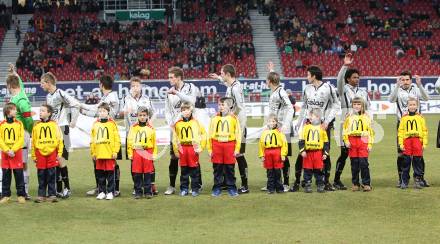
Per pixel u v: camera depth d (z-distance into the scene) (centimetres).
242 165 1147
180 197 1113
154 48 4266
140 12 4500
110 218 991
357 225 932
